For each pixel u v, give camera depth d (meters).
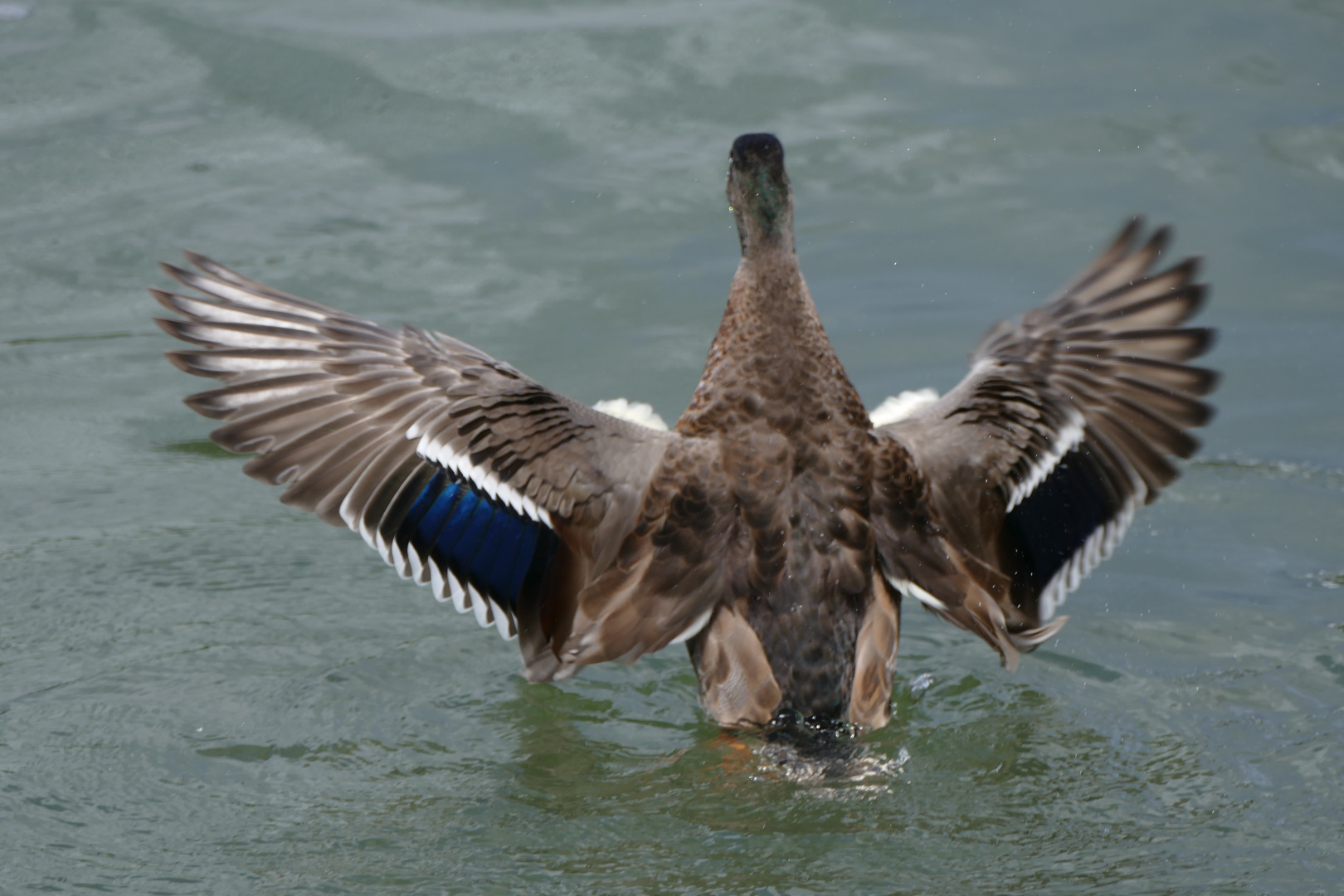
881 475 8.59
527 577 8.64
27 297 14.16
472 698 9.14
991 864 7.13
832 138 16.36
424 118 17.08
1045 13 18.88
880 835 7.41
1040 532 9.02
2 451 12.16
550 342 13.19
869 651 8.34
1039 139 16.16
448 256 14.62
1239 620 9.86
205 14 19.45
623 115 17.06
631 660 8.27
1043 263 14.11
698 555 8.41
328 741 8.55
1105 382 9.12
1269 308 13.55
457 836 7.48
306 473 8.27
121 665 9.30
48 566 10.51
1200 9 18.84
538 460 8.42
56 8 19.67
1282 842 7.32
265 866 7.20
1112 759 8.26
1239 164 15.54
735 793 7.88
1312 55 17.62
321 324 8.84
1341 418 12.17
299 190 15.81
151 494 11.69
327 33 18.81
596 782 8.09
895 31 18.47
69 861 7.25
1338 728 8.50
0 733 8.48
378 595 10.38
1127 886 6.91
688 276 14.31
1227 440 12.07
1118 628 9.84
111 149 16.52
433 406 8.47
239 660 9.42
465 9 19.31
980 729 8.63
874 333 13.26
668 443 8.66
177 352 8.41
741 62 17.86
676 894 6.88
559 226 15.20
